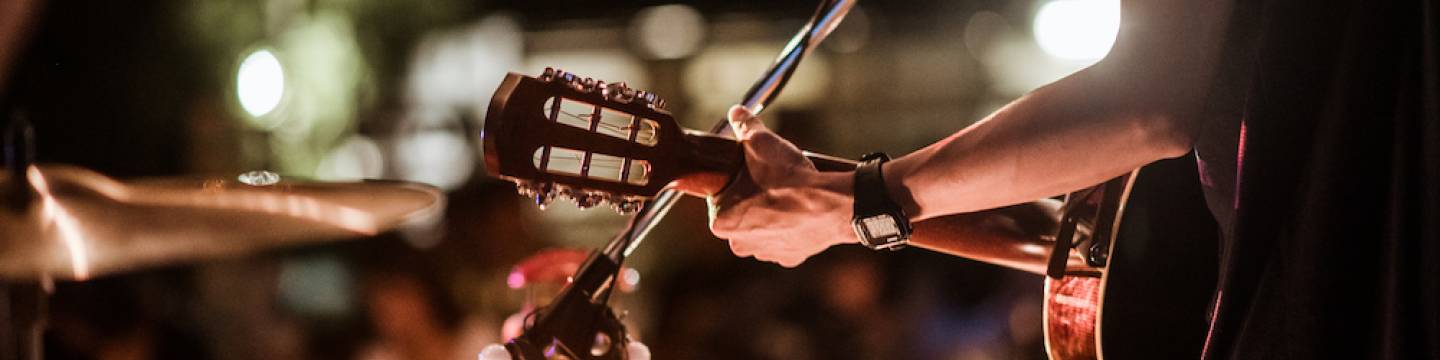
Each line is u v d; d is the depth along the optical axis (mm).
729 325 4273
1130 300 1187
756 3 7195
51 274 2029
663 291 4539
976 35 7105
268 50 5895
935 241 1438
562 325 1321
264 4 5902
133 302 3322
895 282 4379
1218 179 1093
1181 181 1187
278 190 2150
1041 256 1432
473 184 4215
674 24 7289
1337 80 972
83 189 2078
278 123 6062
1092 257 1309
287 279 4164
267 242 2156
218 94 5703
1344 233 959
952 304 4320
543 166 1168
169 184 2148
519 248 4039
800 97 7219
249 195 2137
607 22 7305
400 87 6918
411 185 2160
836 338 4176
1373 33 963
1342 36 980
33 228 2010
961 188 1146
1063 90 1076
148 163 5293
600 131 1199
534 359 1310
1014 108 1111
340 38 6453
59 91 4445
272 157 6059
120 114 5012
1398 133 951
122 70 5004
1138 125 1035
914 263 4410
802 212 1245
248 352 3973
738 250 1303
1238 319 1012
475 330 3838
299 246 4180
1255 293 1003
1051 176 1097
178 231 2109
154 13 5246
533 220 5430
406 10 6727
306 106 6301
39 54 4207
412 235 3994
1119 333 1187
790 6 7180
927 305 4293
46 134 4398
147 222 2090
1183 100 1021
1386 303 941
